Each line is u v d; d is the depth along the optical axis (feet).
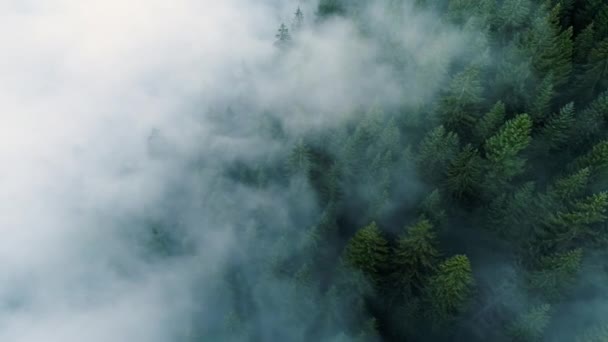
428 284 124.16
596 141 140.67
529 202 127.85
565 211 119.75
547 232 123.34
